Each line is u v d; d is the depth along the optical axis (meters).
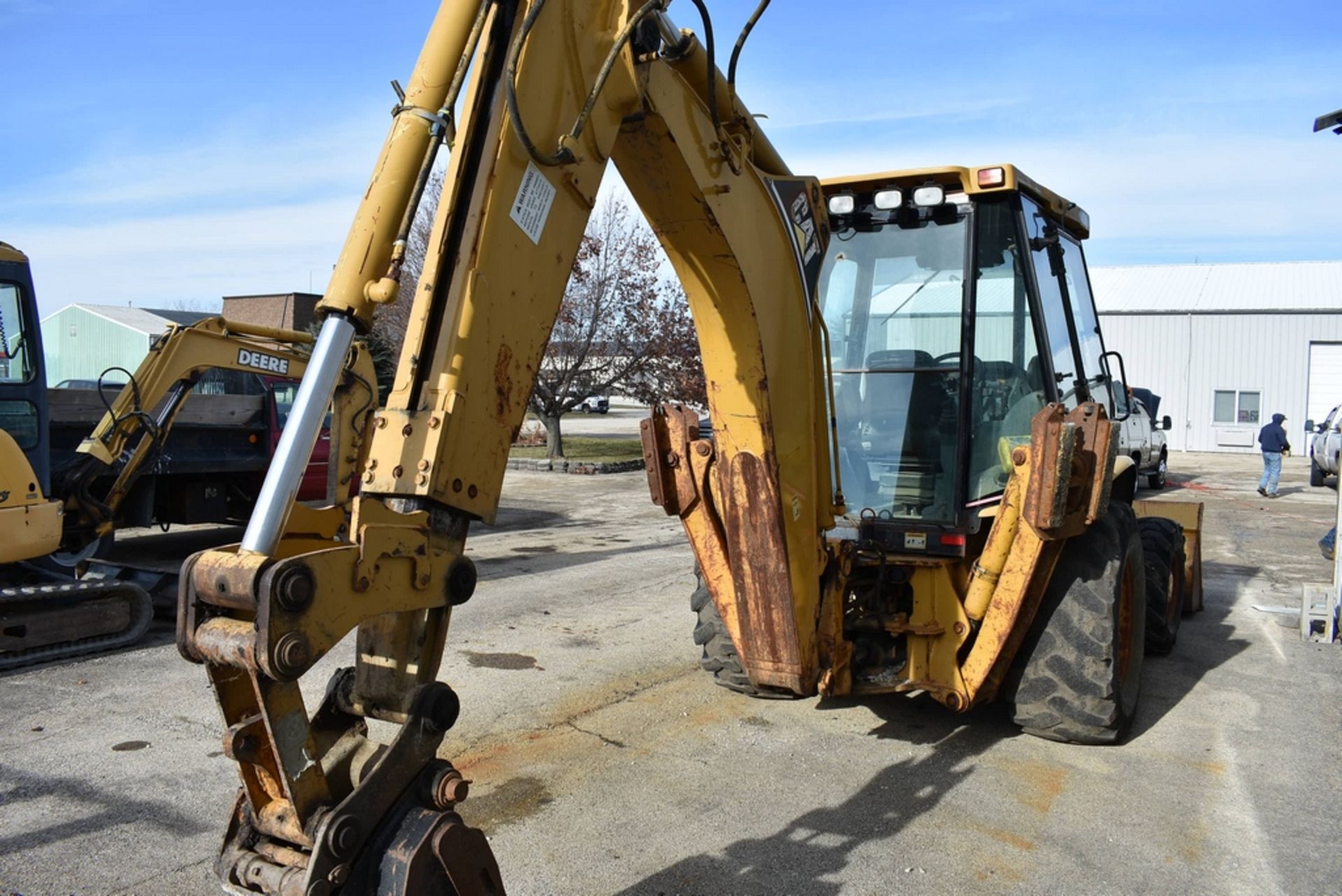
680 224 3.23
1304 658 6.31
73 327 37.41
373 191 2.29
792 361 3.72
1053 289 5.15
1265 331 28.58
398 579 2.19
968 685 4.38
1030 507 4.06
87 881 3.36
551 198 2.55
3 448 6.20
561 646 6.39
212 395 9.64
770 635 3.93
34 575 6.82
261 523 2.02
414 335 2.31
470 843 2.22
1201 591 7.64
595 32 2.68
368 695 2.37
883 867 3.52
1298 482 19.66
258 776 2.21
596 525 12.33
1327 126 6.32
